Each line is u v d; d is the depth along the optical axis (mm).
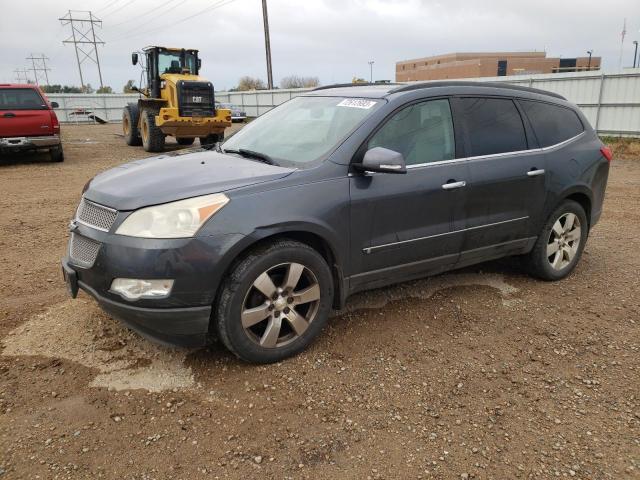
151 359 3432
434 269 4133
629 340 3836
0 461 2531
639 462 2623
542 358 3572
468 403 3066
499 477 2512
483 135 4246
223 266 3062
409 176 3756
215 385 3172
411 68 91500
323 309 3531
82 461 2549
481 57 79750
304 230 3311
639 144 15906
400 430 2822
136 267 2971
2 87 12859
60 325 3855
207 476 2479
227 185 3201
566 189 4711
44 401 2992
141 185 3281
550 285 4844
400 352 3598
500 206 4301
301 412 2947
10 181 10758
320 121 4000
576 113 5105
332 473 2510
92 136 24766
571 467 2580
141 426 2809
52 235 6398
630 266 5402
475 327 3984
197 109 16094
